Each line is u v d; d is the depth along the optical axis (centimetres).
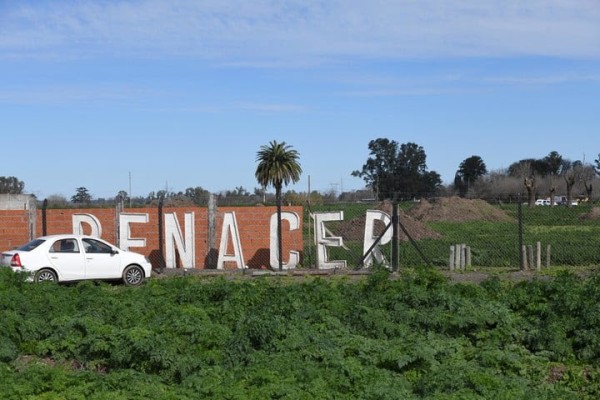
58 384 1103
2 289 1905
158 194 4616
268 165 5153
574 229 5394
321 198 6153
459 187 10488
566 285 1689
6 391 1059
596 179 9575
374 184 10625
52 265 2458
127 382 1122
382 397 1041
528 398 1037
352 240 4419
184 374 1238
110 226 3203
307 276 2620
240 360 1300
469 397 1024
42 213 2912
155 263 3181
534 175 9612
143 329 1343
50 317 1577
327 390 1066
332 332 1409
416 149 10956
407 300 1590
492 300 1645
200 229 3206
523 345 1438
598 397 1169
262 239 3200
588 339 1397
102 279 2541
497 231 5269
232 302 1691
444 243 4069
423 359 1249
